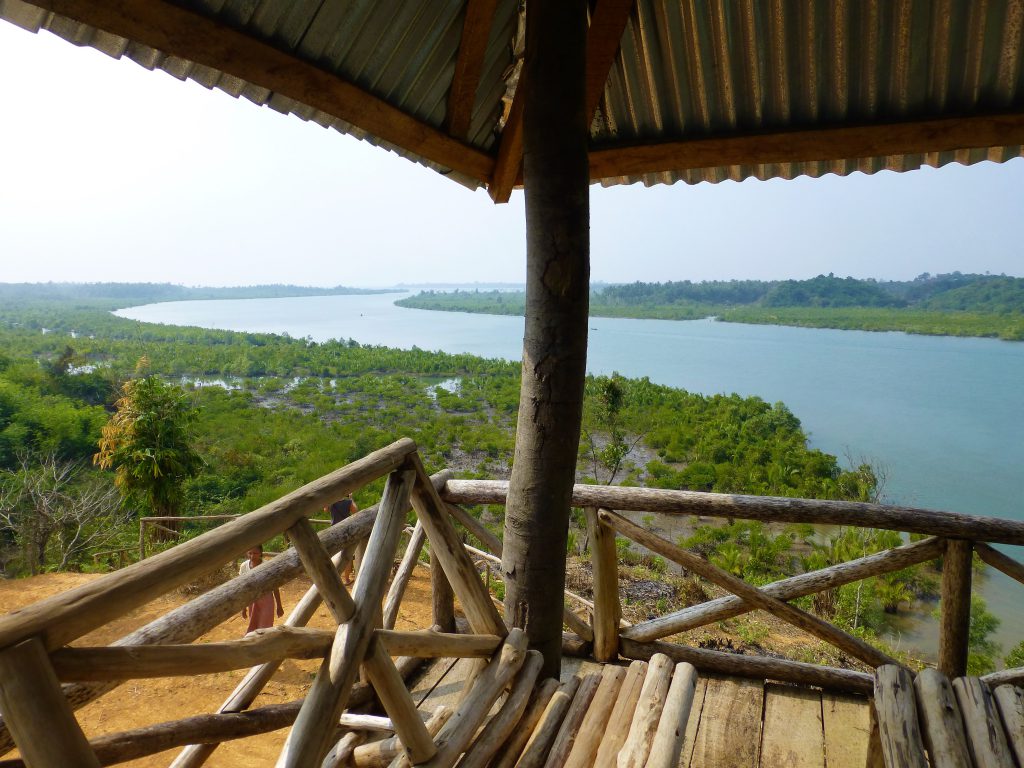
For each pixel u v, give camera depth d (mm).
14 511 15609
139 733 1126
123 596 790
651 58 2473
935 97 2266
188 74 1991
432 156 2424
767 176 2801
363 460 1354
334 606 1165
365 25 1995
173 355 99562
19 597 6484
